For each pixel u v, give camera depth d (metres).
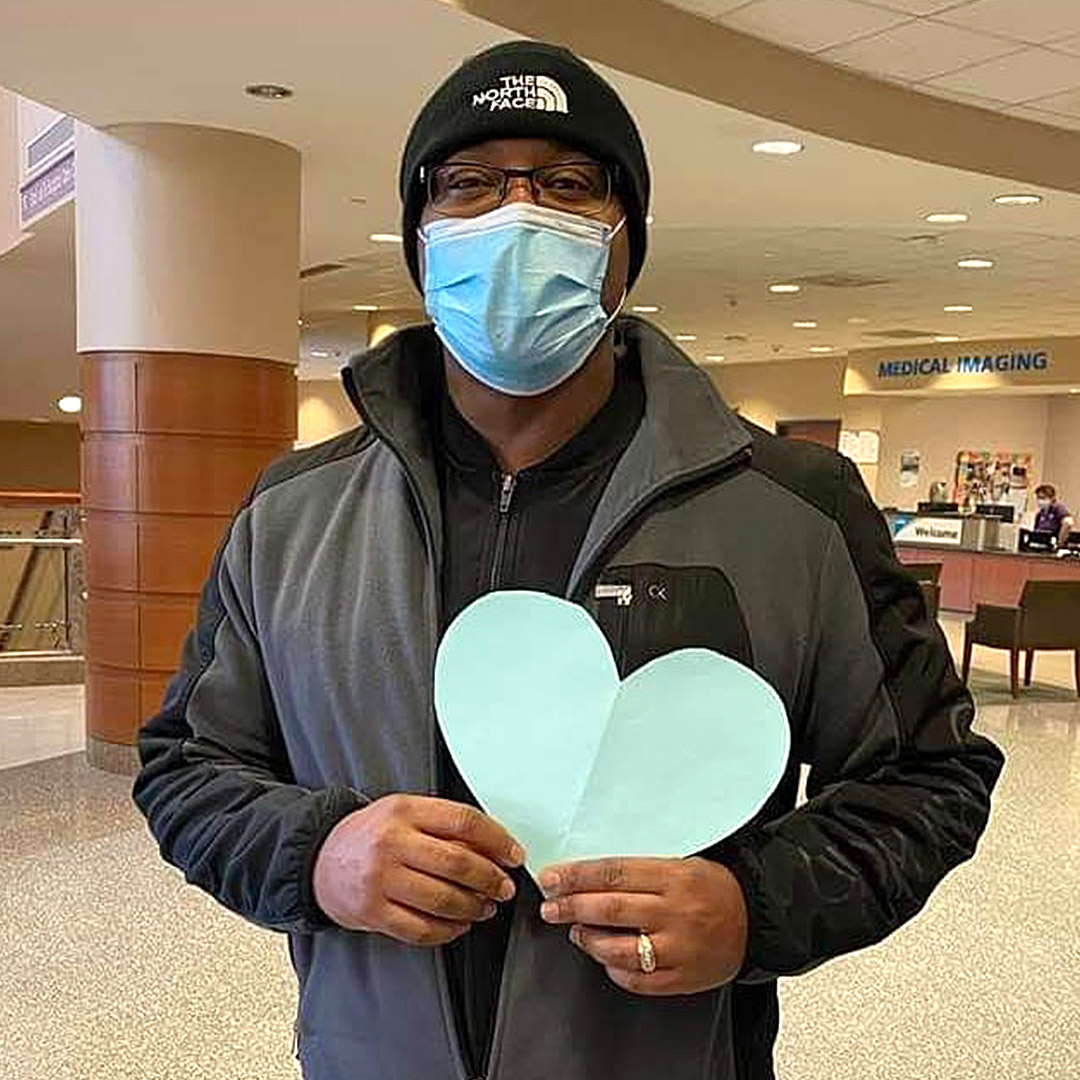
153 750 1.02
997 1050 2.85
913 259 7.93
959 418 14.55
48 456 13.65
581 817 0.82
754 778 0.82
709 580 0.91
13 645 7.05
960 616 11.27
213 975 3.12
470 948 0.90
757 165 5.12
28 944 3.28
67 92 4.20
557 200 0.96
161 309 4.69
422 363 1.06
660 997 0.88
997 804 4.91
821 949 0.83
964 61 4.54
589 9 3.76
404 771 0.91
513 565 0.95
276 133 4.70
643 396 1.00
